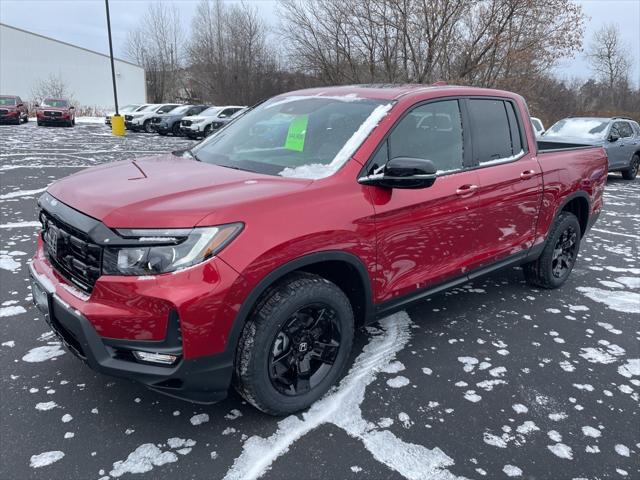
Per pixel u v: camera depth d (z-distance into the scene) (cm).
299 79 3406
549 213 420
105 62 5181
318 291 253
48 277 255
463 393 293
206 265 215
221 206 227
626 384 309
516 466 235
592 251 617
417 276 315
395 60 2547
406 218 294
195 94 5378
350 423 261
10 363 306
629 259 584
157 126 2506
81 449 234
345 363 298
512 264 402
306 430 254
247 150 323
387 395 287
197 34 4878
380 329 373
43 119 2845
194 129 2195
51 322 249
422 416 269
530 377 313
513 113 399
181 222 216
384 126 296
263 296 242
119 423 254
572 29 2145
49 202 265
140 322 214
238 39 4612
